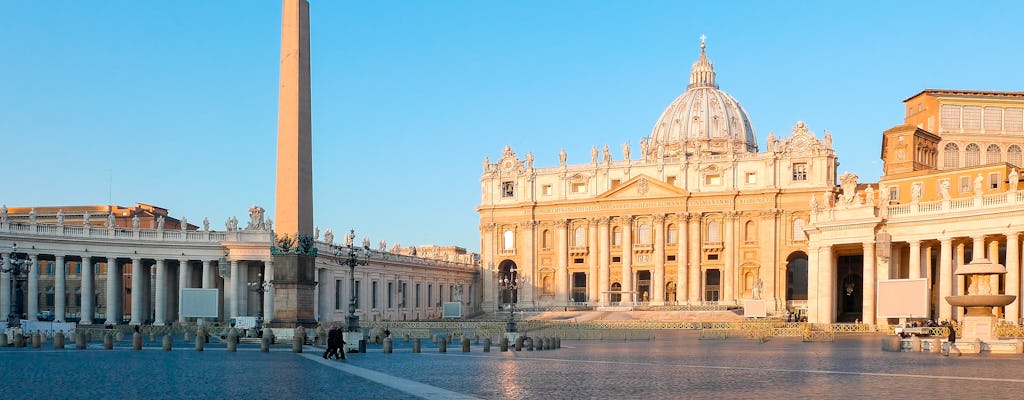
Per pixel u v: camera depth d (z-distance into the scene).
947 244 68.31
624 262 136.50
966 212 66.69
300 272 47.31
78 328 64.31
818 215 78.31
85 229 87.31
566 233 141.38
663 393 24.17
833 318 78.44
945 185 69.50
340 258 102.88
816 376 29.34
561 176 142.38
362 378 28.50
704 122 194.88
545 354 45.03
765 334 68.12
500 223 146.25
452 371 31.83
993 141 102.62
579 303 137.88
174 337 65.56
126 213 130.25
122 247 89.12
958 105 103.19
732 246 131.25
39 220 129.00
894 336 46.72
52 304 120.19
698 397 23.16
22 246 82.69
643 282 139.50
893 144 100.12
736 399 22.67
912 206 71.75
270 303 91.19
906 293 60.38
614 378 28.91
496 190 147.25
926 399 22.52
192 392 24.16
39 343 48.16
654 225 135.88
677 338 71.44
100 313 119.12
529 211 143.75
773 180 129.75
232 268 92.75
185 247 91.94
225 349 46.31
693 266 133.00
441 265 135.88
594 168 140.38
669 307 127.31
